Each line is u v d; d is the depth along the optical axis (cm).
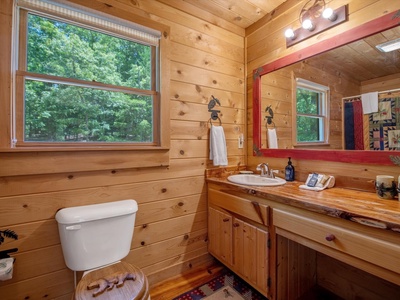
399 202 112
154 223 170
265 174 190
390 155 125
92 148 140
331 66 152
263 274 141
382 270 90
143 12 161
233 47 216
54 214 131
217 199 183
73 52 140
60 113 136
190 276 180
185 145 185
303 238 119
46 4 127
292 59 177
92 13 140
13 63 120
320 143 159
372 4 133
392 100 125
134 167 158
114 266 120
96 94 149
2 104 115
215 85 203
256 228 146
